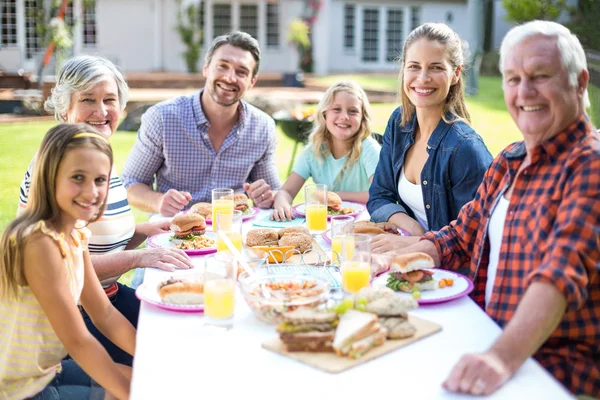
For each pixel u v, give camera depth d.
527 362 1.64
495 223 2.18
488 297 2.19
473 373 1.50
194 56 20.72
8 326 2.03
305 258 2.56
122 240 2.88
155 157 3.84
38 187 2.00
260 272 2.26
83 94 2.89
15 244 1.95
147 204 3.68
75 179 1.98
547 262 1.75
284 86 17.09
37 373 2.07
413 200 3.18
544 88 1.92
